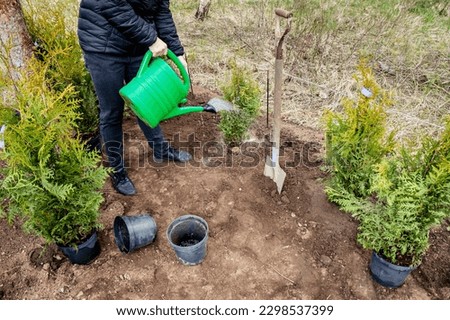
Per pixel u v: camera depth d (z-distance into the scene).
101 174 2.54
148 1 2.63
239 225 2.97
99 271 2.73
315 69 4.96
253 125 4.02
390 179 2.45
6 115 2.30
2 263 2.79
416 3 6.21
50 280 2.68
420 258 2.53
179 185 3.32
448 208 2.38
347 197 2.69
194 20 6.31
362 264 2.75
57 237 2.54
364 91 2.54
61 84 3.47
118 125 3.07
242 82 3.48
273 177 3.23
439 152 2.45
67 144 2.51
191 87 4.46
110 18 2.48
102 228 2.78
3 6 2.89
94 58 2.70
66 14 5.48
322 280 2.67
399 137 3.85
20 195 2.32
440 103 4.39
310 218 3.04
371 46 5.32
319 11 5.72
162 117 2.75
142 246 2.82
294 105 4.46
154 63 2.68
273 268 2.73
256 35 5.69
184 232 2.87
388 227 2.36
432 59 5.06
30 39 3.16
